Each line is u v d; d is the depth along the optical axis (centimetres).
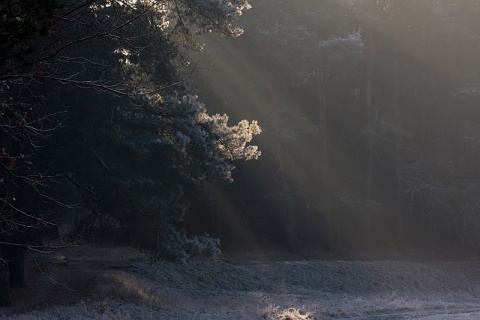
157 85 2261
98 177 2191
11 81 1156
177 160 2239
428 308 2541
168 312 2152
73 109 2156
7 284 2308
